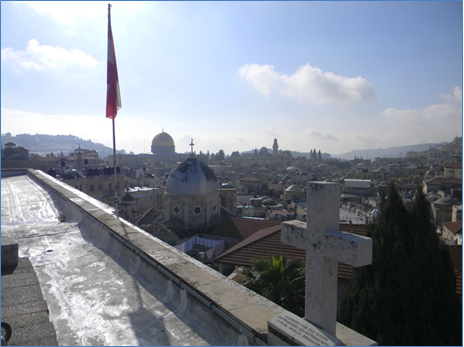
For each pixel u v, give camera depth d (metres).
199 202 35.56
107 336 4.77
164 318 5.14
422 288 11.83
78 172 61.88
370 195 96.25
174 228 34.72
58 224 11.72
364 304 12.71
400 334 11.87
